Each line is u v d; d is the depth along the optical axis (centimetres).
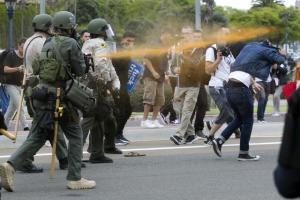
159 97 3331
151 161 2397
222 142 2434
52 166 1906
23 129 3241
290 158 664
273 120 4147
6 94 3294
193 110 2884
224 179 2034
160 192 1831
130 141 3033
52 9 7806
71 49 1764
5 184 1803
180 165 2306
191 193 1817
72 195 1784
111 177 2062
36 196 1769
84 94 1788
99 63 2202
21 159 1814
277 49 2289
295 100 670
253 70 2283
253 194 1805
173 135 2930
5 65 3141
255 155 2516
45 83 1778
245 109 2333
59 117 1777
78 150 1847
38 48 2155
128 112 2834
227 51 2659
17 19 7700
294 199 748
